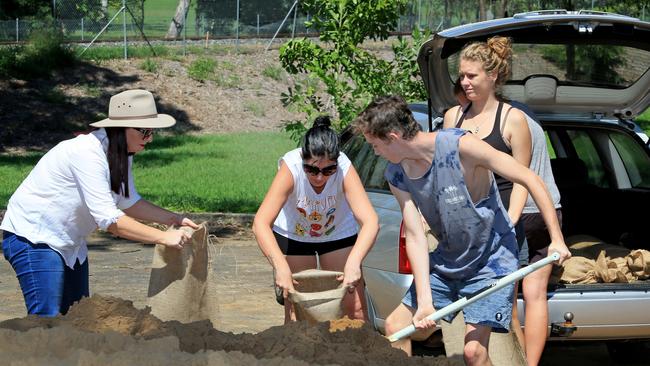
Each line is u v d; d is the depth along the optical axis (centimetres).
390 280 557
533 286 514
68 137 2431
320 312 457
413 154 427
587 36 580
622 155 682
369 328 395
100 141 464
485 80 506
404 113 423
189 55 3134
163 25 3806
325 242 530
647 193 666
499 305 432
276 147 2289
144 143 473
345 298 511
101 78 2823
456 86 530
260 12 3694
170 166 1925
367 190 619
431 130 586
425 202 438
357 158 669
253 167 1925
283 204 504
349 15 1095
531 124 531
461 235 432
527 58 607
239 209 1322
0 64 2730
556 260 412
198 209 1327
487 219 429
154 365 341
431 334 538
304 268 532
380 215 579
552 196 533
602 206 686
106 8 3494
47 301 465
